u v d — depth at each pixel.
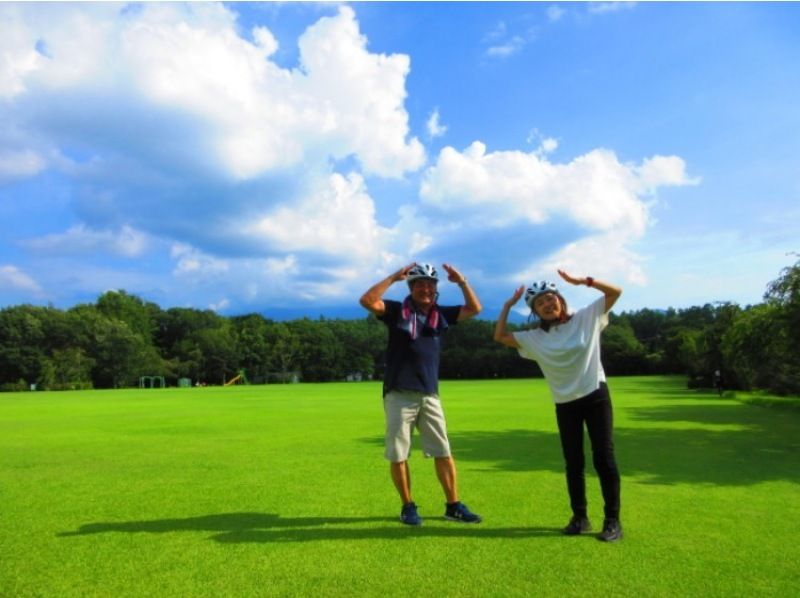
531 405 22.88
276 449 10.36
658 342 89.50
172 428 14.59
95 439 12.26
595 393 4.82
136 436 12.77
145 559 4.32
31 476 7.80
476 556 4.32
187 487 6.97
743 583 3.79
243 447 10.67
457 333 93.00
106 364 75.81
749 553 4.36
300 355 96.44
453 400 26.91
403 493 5.26
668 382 53.44
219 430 13.96
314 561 4.25
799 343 17.95
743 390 32.41
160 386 82.75
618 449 10.08
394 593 3.66
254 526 5.18
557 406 5.00
